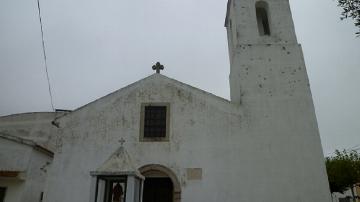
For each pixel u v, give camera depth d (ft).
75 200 40.34
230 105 44.96
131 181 30.96
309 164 41.37
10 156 47.96
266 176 40.96
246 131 43.45
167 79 47.06
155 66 48.34
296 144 42.50
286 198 39.86
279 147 42.45
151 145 42.98
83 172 41.81
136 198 32.83
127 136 43.57
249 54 48.24
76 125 44.47
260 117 44.14
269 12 52.11
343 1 25.52
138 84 46.75
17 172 46.96
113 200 33.14
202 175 41.24
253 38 49.52
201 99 45.52
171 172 41.47
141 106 45.39
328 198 39.63
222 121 44.14
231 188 40.50
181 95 45.91
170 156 42.34
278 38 49.52
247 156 42.06
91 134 43.88
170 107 45.24
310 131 43.14
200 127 43.88
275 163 41.57
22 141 48.91
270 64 47.50
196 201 40.09
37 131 75.15
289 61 47.67
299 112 44.32
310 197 39.78
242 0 52.70
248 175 41.09
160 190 45.80
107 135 43.75
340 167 82.07
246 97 45.39
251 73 46.91
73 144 43.42
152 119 44.98
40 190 52.13
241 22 50.78
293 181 40.60
